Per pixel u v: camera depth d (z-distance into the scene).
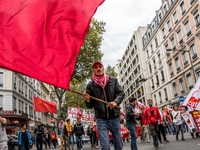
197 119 11.27
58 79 3.23
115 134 3.79
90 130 15.84
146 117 9.52
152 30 42.03
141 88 50.72
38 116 45.38
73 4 3.63
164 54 37.56
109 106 3.77
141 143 13.41
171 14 33.94
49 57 3.29
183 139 11.46
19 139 10.45
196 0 27.19
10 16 3.29
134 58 55.16
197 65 28.59
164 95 38.69
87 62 24.56
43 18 3.45
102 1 3.74
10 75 31.50
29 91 41.00
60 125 14.22
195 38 28.38
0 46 3.11
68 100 42.88
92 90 3.87
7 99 30.50
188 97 10.41
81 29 3.57
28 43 3.25
